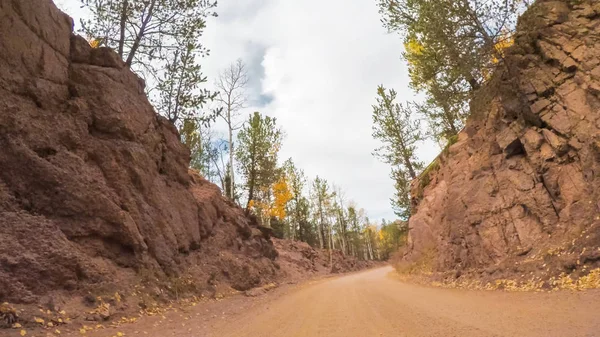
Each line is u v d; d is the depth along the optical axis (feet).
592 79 43.83
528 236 46.01
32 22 37.60
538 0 54.39
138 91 53.06
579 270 31.91
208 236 65.00
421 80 83.41
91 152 41.06
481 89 57.72
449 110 83.71
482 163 60.44
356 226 285.23
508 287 38.34
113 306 32.19
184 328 30.07
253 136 116.67
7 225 28.99
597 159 39.91
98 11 60.08
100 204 38.14
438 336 20.47
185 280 47.67
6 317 23.58
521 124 52.29
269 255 100.83
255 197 126.21
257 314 37.65
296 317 33.17
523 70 51.90
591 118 42.11
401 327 24.06
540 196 46.44
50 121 37.35
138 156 46.42
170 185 55.77
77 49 44.93
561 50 48.42
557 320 21.02
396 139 121.90
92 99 43.70
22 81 35.53
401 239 163.22
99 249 37.04
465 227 57.93
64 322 26.37
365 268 227.61
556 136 45.57
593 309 22.34
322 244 204.95
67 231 34.71
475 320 24.11
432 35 54.34
